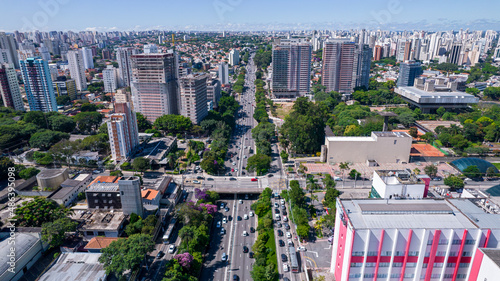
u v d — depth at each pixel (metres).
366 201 134.50
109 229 164.12
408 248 115.12
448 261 118.69
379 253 115.62
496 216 127.06
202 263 154.38
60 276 130.38
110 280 134.50
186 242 158.62
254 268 142.25
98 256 143.50
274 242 169.00
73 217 180.12
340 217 128.38
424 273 119.69
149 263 152.50
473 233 115.38
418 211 125.56
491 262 104.56
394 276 120.25
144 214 184.38
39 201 172.38
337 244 134.00
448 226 118.75
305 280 142.00
